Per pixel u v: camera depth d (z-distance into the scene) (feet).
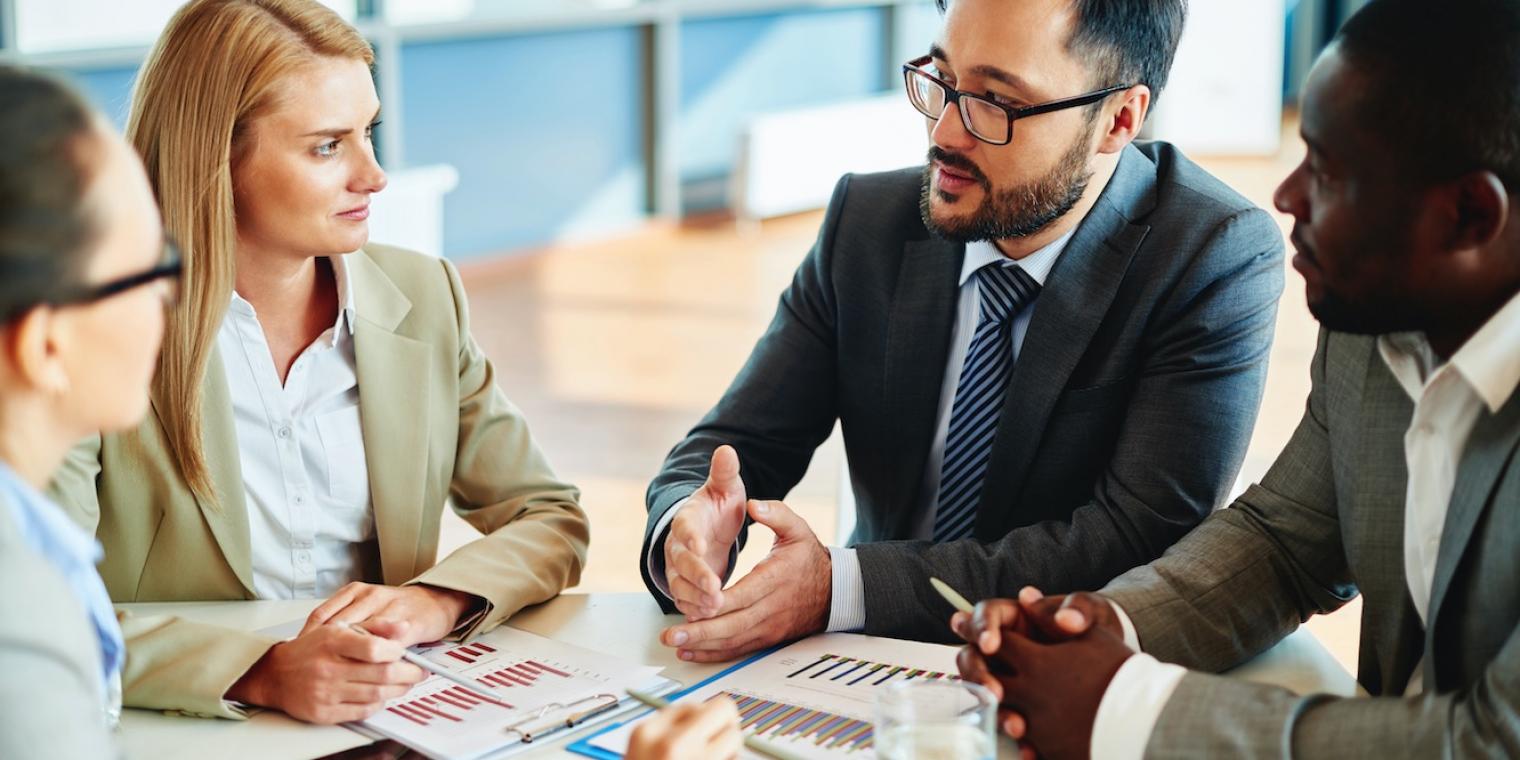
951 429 5.56
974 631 3.92
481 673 4.34
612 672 4.31
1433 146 3.35
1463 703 3.37
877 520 5.88
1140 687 3.62
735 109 24.84
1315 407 4.54
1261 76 27.89
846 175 6.07
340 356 5.27
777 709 4.03
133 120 4.81
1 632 2.59
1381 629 4.16
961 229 5.18
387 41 19.26
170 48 4.75
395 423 5.29
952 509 5.59
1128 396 5.31
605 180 23.03
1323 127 3.51
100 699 2.84
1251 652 4.45
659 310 19.15
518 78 21.36
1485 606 3.59
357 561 5.39
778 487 5.91
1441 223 3.43
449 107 20.49
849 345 5.81
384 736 3.95
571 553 5.23
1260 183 25.30
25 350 2.72
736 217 24.57
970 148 5.06
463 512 5.72
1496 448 3.55
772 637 4.53
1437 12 3.37
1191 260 5.20
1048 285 5.32
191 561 4.97
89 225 2.72
